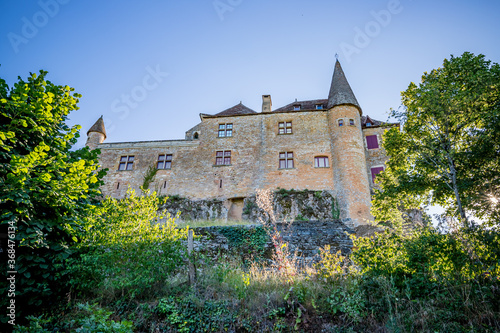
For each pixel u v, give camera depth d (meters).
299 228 13.27
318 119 24.97
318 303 6.84
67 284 6.90
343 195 21.09
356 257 7.71
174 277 8.25
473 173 12.37
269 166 23.48
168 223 8.66
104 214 8.34
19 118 6.55
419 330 5.89
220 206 22.34
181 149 25.47
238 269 9.13
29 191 5.68
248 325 6.42
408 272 7.02
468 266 6.59
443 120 12.89
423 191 13.61
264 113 26.06
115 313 6.76
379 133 24.48
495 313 5.88
